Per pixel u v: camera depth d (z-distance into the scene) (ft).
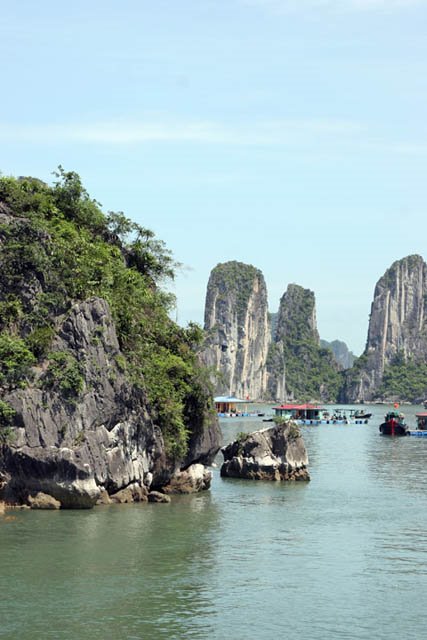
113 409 187.01
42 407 178.40
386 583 134.00
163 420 204.85
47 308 190.29
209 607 121.39
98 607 119.96
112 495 189.67
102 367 186.50
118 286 213.05
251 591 128.57
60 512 176.86
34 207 217.15
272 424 598.75
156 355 213.05
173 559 144.05
